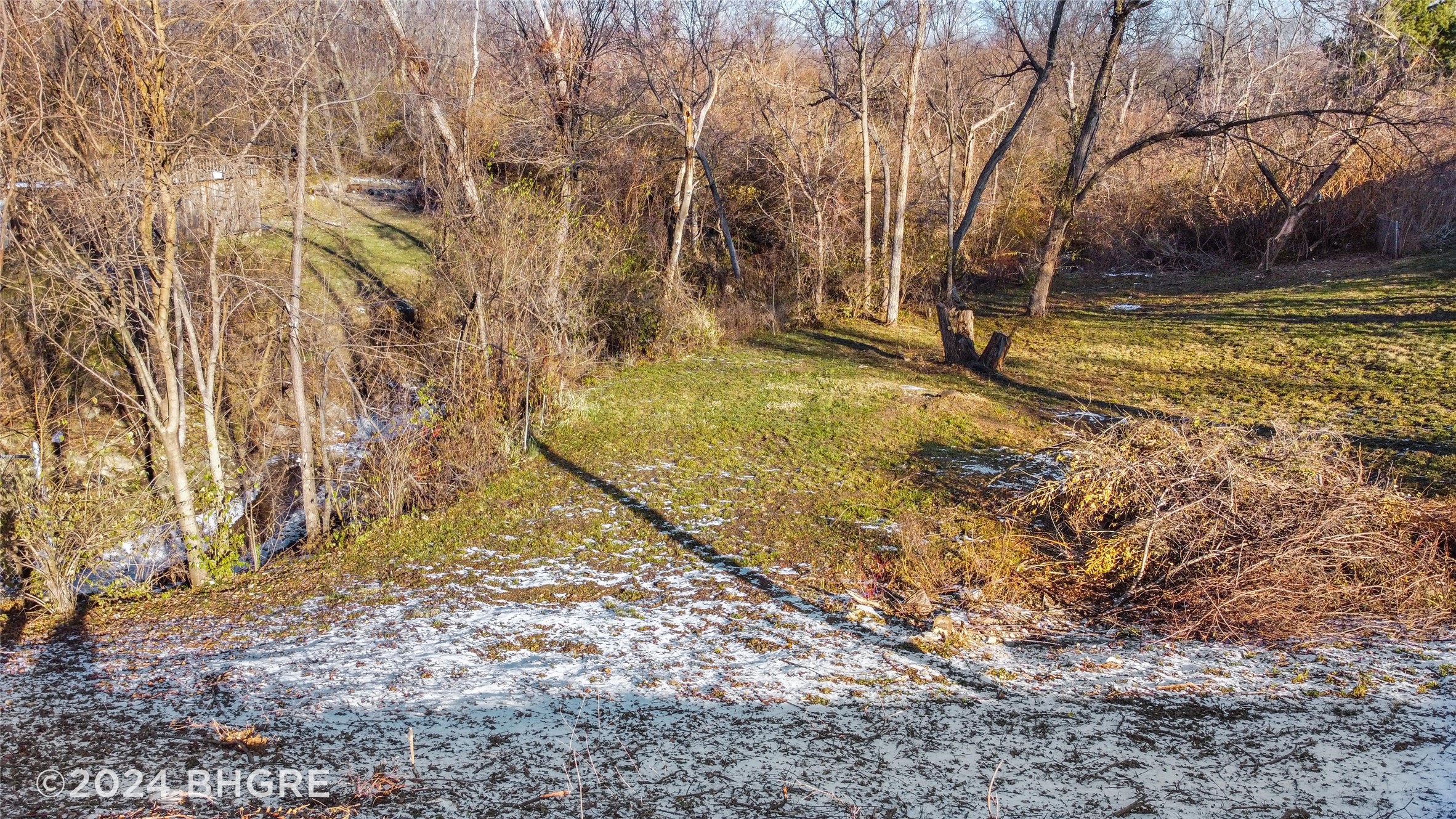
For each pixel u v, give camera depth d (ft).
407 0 72.23
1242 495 27.20
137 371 31.27
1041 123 125.49
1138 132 133.18
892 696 20.21
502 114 67.05
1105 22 91.04
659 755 17.65
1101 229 108.88
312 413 41.55
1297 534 25.39
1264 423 43.47
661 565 28.89
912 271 84.07
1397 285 74.84
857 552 29.58
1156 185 108.68
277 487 38.47
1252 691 20.22
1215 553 25.55
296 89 32.68
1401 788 16.19
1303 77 104.17
